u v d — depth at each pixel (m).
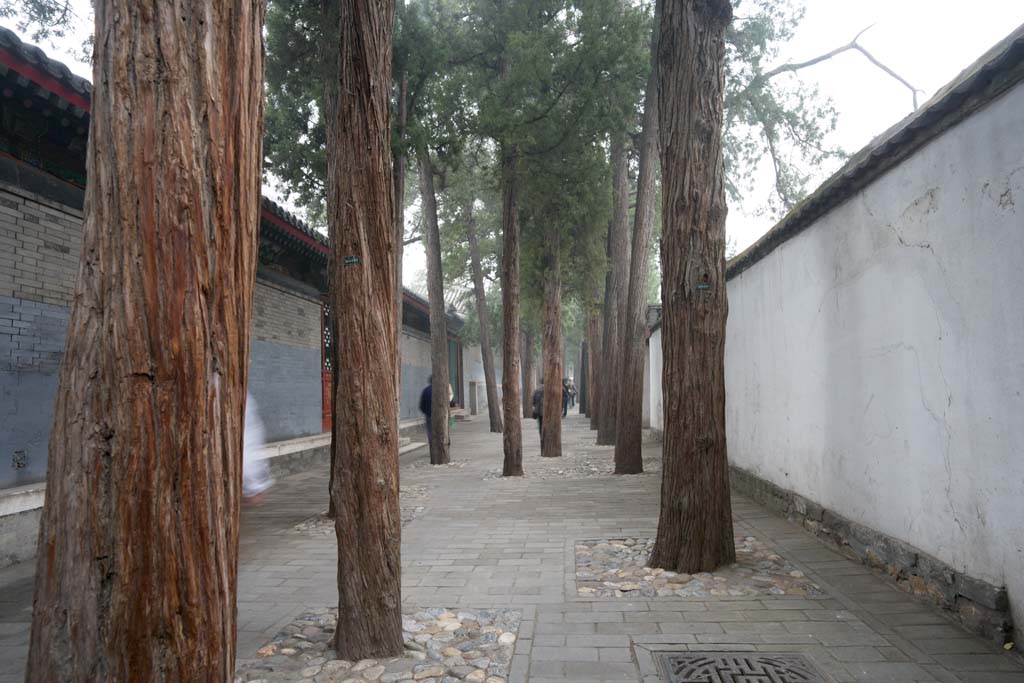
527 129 11.55
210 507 1.83
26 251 6.91
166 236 1.79
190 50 1.87
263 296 12.39
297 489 11.25
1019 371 3.64
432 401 14.41
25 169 6.91
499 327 29.66
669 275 5.80
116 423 1.74
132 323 1.76
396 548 4.07
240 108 1.96
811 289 6.75
